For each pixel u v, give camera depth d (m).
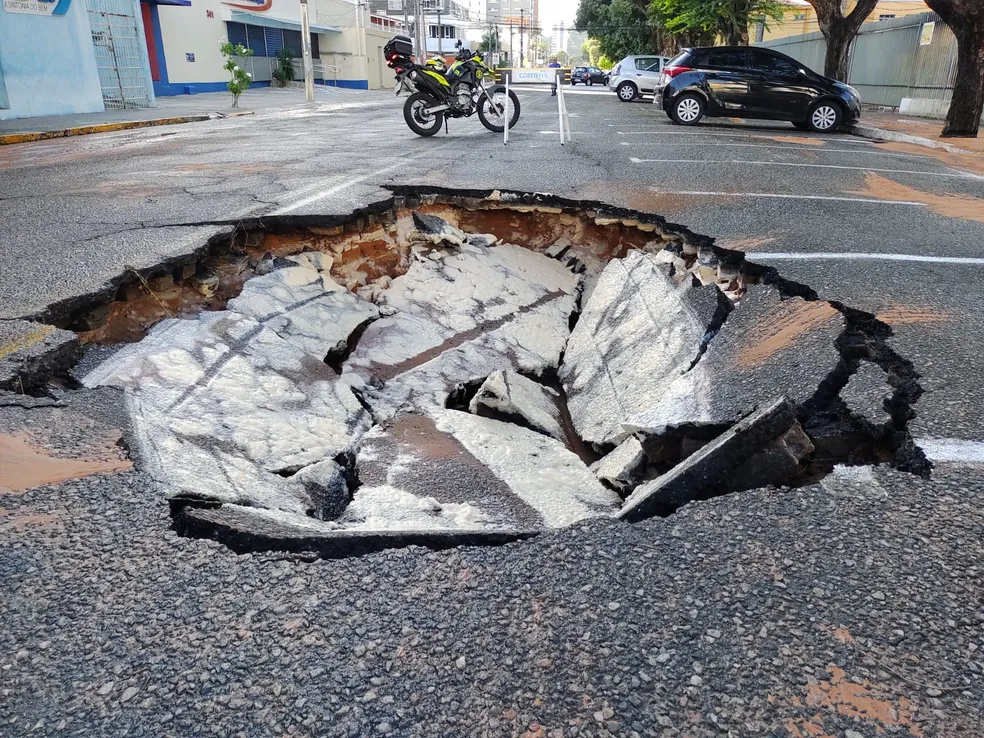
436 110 11.76
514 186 6.96
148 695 1.60
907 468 2.44
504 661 1.69
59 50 16.81
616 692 1.61
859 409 2.80
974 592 1.90
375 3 43.78
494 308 5.79
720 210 6.18
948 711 1.57
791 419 2.47
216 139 11.93
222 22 30.78
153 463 2.65
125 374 3.47
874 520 2.18
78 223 5.28
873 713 1.57
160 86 27.47
